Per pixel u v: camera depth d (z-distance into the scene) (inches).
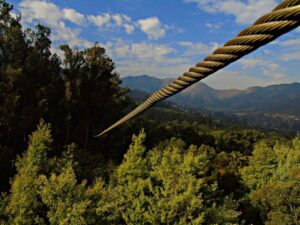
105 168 1204.5
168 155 839.7
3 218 661.3
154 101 55.8
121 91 1808.6
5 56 1443.2
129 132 1921.8
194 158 805.9
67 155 949.8
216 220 756.6
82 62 1680.6
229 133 3462.1
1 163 1102.4
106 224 639.1
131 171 839.1
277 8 27.3
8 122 1294.3
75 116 1658.5
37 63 1520.7
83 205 567.2
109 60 1702.8
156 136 2193.7
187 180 773.3
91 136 1705.2
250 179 1438.2
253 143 3297.2
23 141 1395.2
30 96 1486.2
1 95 1347.2
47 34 1578.5
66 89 1531.7
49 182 613.9
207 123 7032.5
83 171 1114.7
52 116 1563.7
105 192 647.1
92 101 1587.1
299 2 25.9
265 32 28.1
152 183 826.8
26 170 733.3
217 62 34.3
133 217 745.0
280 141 3238.2
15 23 1481.3
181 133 2608.3
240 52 31.1
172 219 726.5
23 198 612.1
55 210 593.9
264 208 1120.8
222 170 1759.4
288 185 1060.5
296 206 1053.2
